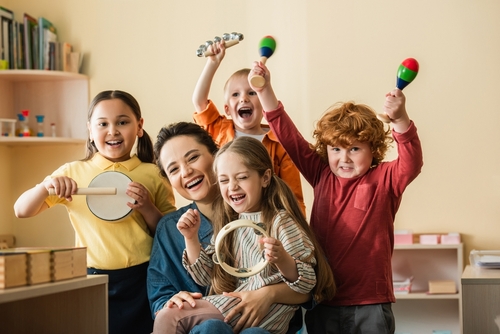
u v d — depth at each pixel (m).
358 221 1.69
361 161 1.70
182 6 3.50
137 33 3.54
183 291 1.56
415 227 3.30
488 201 3.23
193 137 1.72
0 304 1.58
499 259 2.04
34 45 3.45
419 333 3.25
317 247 1.59
